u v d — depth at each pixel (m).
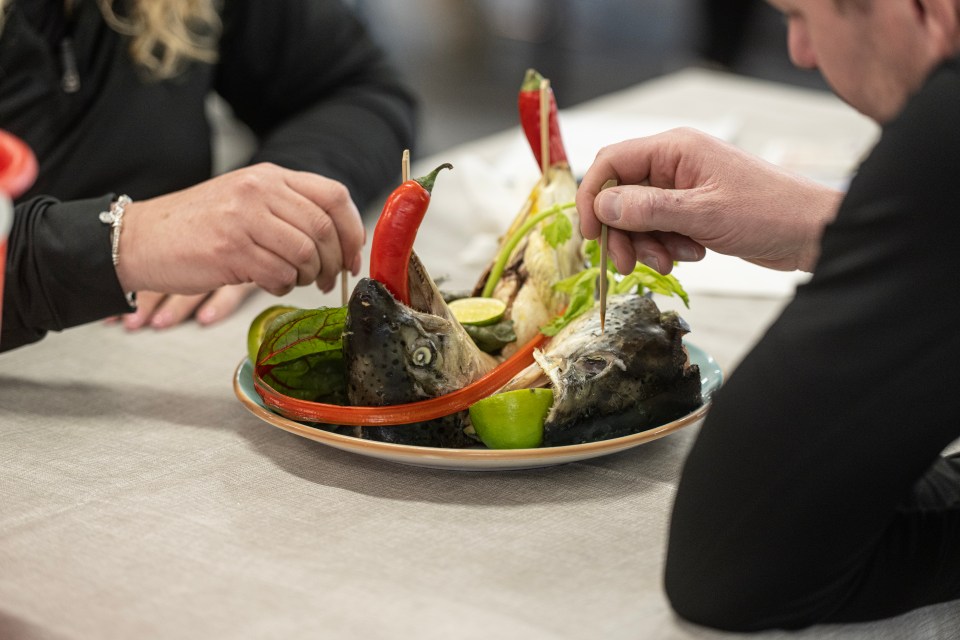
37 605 0.82
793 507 0.79
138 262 1.07
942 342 0.76
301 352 0.97
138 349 1.16
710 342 1.18
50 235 1.07
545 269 1.04
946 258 0.75
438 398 0.94
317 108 1.55
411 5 5.89
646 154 1.01
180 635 0.80
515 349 1.02
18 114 1.35
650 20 5.96
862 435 0.77
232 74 1.60
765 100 2.05
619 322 0.97
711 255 1.39
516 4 5.83
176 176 1.46
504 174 1.54
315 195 1.07
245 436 1.01
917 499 0.86
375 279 0.93
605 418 0.95
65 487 0.94
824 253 0.78
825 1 0.80
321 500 0.92
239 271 1.06
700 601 0.81
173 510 0.91
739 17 3.07
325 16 1.60
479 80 5.02
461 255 1.36
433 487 0.94
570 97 4.80
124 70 1.41
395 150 1.54
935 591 0.85
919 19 0.78
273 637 0.80
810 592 0.81
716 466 0.80
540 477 0.95
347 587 0.83
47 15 1.36
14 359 1.14
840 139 1.76
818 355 0.77
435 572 0.85
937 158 0.75
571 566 0.86
